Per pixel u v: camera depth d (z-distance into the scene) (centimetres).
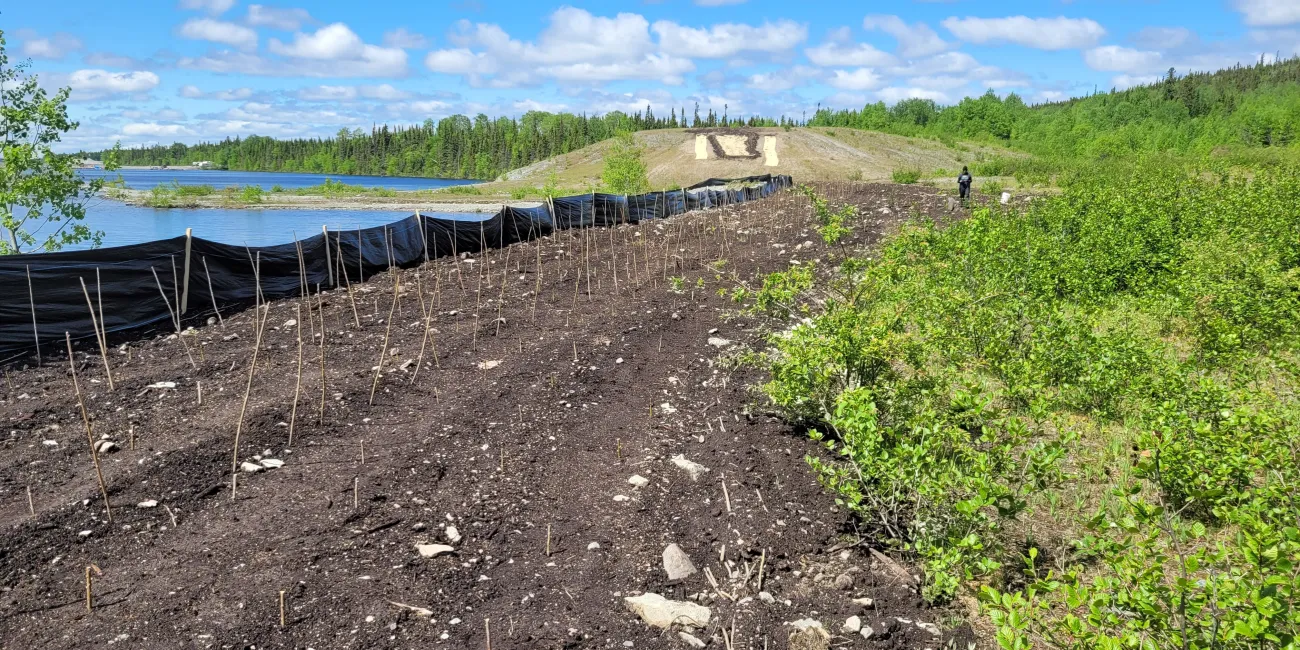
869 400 548
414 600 419
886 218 2173
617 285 1268
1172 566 464
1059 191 2670
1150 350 739
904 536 508
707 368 840
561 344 891
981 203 2098
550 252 1606
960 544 408
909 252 1123
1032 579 470
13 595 416
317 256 1227
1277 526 405
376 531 488
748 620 413
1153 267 1209
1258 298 899
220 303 1074
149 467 559
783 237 1784
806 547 493
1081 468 613
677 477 575
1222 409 546
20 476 558
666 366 848
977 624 427
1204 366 807
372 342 916
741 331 997
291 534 480
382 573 442
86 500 511
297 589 421
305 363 830
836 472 524
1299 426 536
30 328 861
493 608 419
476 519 511
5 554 450
